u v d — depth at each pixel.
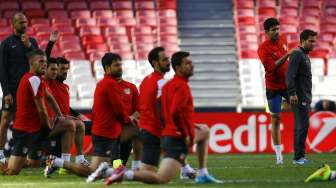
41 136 36.75
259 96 76.44
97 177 30.08
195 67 81.31
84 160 38.50
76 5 86.88
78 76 76.62
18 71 39.94
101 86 32.94
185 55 27.59
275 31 41.12
